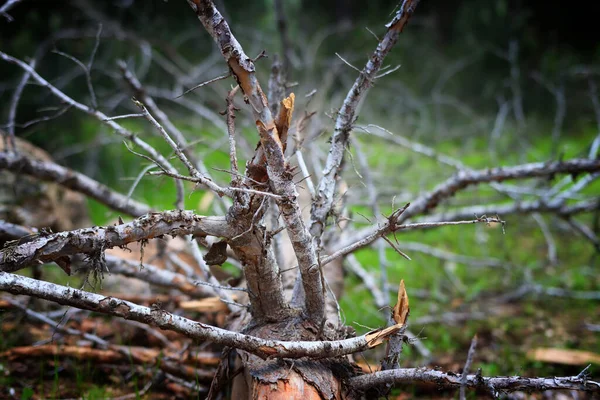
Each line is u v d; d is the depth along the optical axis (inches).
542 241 233.3
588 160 128.6
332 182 91.0
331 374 78.9
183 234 76.4
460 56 411.8
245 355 82.0
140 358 118.9
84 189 132.3
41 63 266.7
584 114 378.0
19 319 131.2
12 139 126.2
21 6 268.2
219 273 138.3
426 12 445.7
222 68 294.0
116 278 154.1
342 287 128.6
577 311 173.8
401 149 287.9
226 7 395.2
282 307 84.7
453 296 185.8
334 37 428.1
